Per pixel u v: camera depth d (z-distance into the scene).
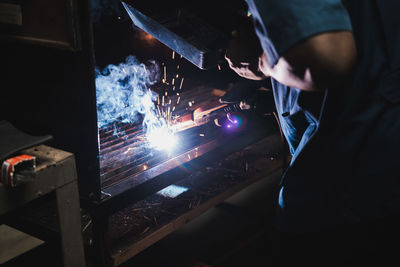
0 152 1.07
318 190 1.09
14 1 1.17
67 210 1.21
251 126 1.94
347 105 0.96
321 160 1.06
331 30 0.79
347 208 1.05
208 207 1.82
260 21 0.85
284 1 0.80
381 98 0.94
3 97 1.41
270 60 0.88
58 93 1.26
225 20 1.35
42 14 1.15
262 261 2.14
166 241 2.24
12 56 1.31
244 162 2.19
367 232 1.07
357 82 0.94
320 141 1.04
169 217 1.68
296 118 1.21
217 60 1.26
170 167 1.52
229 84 2.19
